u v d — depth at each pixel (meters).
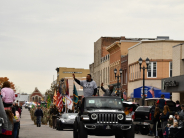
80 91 92.75
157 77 56.00
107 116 18.47
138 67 58.56
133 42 69.88
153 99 30.95
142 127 27.66
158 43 56.16
